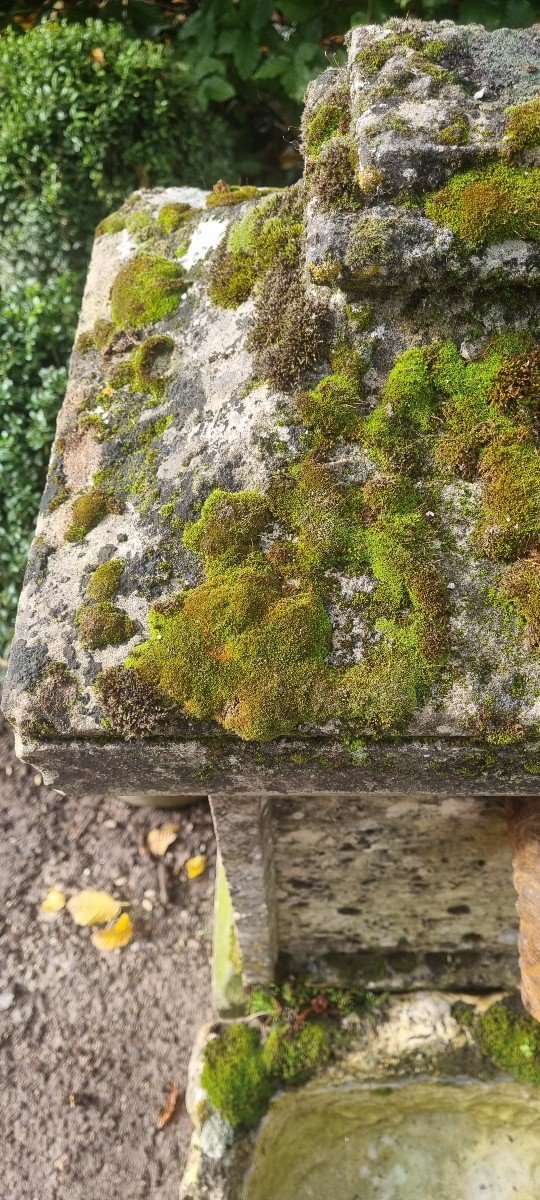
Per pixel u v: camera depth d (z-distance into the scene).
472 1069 1.74
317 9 2.75
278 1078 1.74
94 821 2.83
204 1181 1.63
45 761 1.08
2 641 2.82
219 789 1.14
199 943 2.51
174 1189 2.07
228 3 2.81
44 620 1.09
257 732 0.99
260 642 1.01
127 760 1.07
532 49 1.15
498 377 1.09
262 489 1.10
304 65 2.78
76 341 1.40
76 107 2.62
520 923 1.35
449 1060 1.74
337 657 1.01
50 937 2.56
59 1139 2.17
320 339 1.14
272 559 1.06
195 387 1.23
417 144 1.04
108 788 1.15
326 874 1.65
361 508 1.08
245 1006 1.87
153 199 1.59
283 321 1.18
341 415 1.11
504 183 1.01
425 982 1.82
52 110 2.62
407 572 1.03
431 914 1.74
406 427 1.10
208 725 1.02
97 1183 2.09
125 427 1.24
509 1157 1.83
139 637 1.05
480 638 1.00
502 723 0.98
